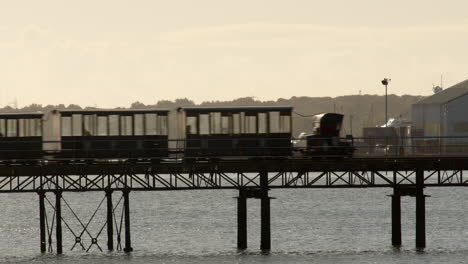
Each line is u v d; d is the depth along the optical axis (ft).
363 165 598.34
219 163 592.19
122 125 632.38
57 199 609.83
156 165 588.09
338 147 607.37
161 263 615.16
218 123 634.02
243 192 603.26
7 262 624.18
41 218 630.74
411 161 599.98
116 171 590.96
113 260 615.98
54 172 590.14
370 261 627.46
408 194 610.24
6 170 584.40
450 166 599.57
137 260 622.13
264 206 610.24
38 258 628.28
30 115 625.82
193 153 629.51
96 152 625.41
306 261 628.69
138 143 632.79
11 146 623.36
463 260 627.46
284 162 595.88
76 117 630.74
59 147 632.79
